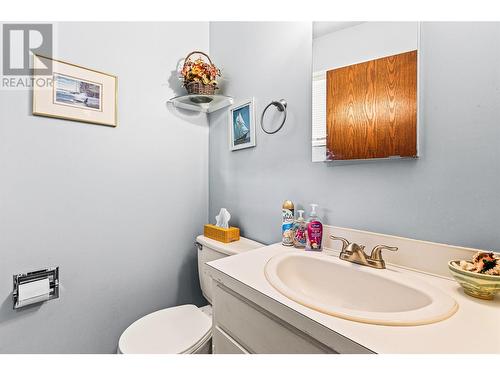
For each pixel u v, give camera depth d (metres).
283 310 0.57
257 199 1.32
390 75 0.80
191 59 1.58
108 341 1.27
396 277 0.69
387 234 0.82
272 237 1.24
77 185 1.17
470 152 0.66
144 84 1.39
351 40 0.89
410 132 0.75
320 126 0.99
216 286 0.81
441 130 0.71
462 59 0.67
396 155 0.78
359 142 0.88
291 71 1.12
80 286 1.19
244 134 1.38
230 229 1.33
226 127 1.54
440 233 0.71
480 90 0.64
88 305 1.21
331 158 0.96
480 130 0.64
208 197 1.70
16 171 1.02
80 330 1.19
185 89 1.56
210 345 1.09
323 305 0.55
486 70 0.63
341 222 0.95
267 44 1.24
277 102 1.14
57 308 1.12
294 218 1.10
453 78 0.68
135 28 1.35
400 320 0.49
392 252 0.79
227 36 1.51
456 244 0.69
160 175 1.46
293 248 1.00
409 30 0.76
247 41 1.36
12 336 1.02
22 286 1.02
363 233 0.86
